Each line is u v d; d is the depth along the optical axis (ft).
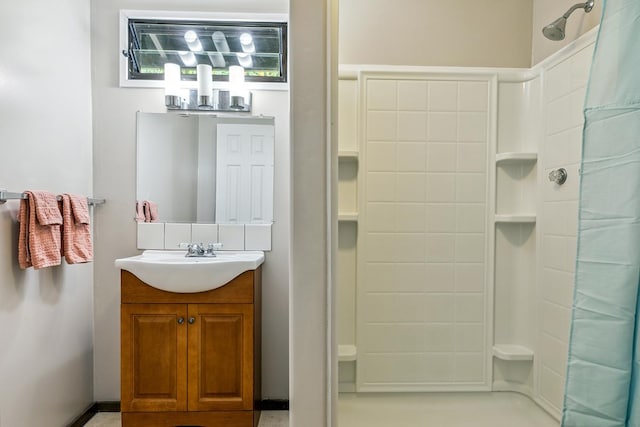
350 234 6.32
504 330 6.39
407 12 6.26
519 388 6.24
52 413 5.44
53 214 5.03
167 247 6.69
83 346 6.26
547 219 5.86
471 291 6.35
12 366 4.68
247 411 5.57
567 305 5.47
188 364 5.53
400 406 6.03
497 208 6.39
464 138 6.31
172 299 5.53
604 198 3.69
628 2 3.55
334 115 3.52
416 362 6.29
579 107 5.29
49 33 5.37
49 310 5.40
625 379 3.50
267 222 6.78
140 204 6.64
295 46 3.14
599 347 3.68
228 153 6.77
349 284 6.31
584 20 5.22
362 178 6.25
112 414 6.46
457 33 6.28
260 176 6.79
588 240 3.82
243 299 5.58
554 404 5.63
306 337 3.15
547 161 5.88
